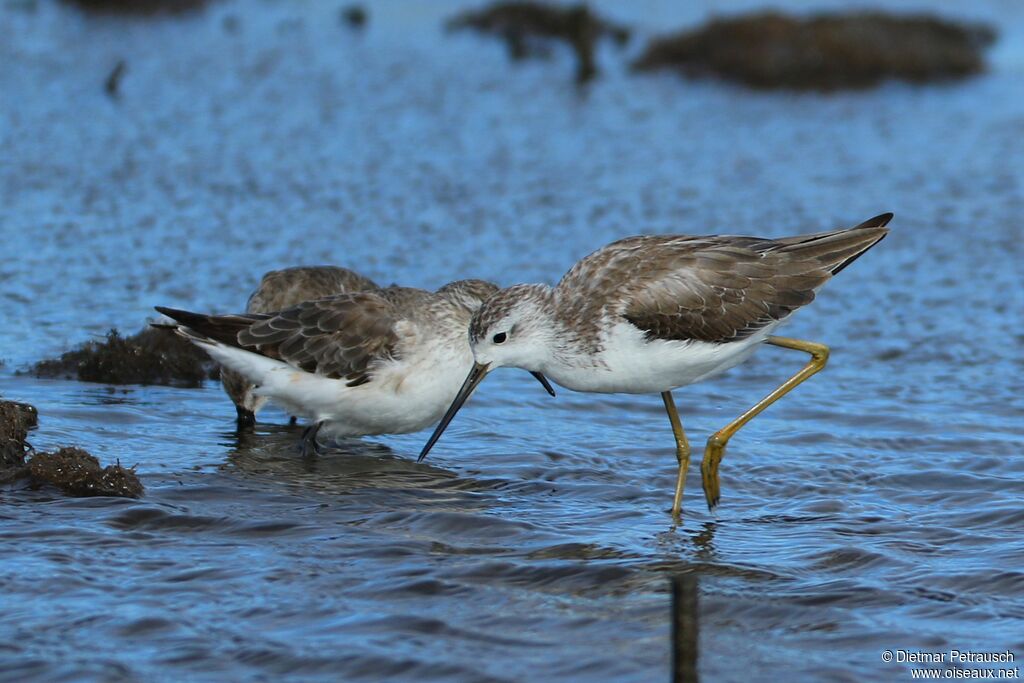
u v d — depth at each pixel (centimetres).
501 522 1153
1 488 1171
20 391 1479
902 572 1055
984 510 1198
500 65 3241
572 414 1498
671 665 880
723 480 1291
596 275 1196
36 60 2956
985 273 1983
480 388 1582
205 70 2991
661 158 2550
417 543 1103
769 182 2405
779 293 1203
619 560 1073
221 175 2319
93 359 1555
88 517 1120
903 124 2858
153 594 979
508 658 899
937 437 1415
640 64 3303
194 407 1487
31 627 920
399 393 1331
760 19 3334
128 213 2105
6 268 1848
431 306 1341
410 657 895
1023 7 3734
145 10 3466
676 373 1198
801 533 1147
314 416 1359
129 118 2609
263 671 875
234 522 1132
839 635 947
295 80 2967
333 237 2048
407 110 2794
